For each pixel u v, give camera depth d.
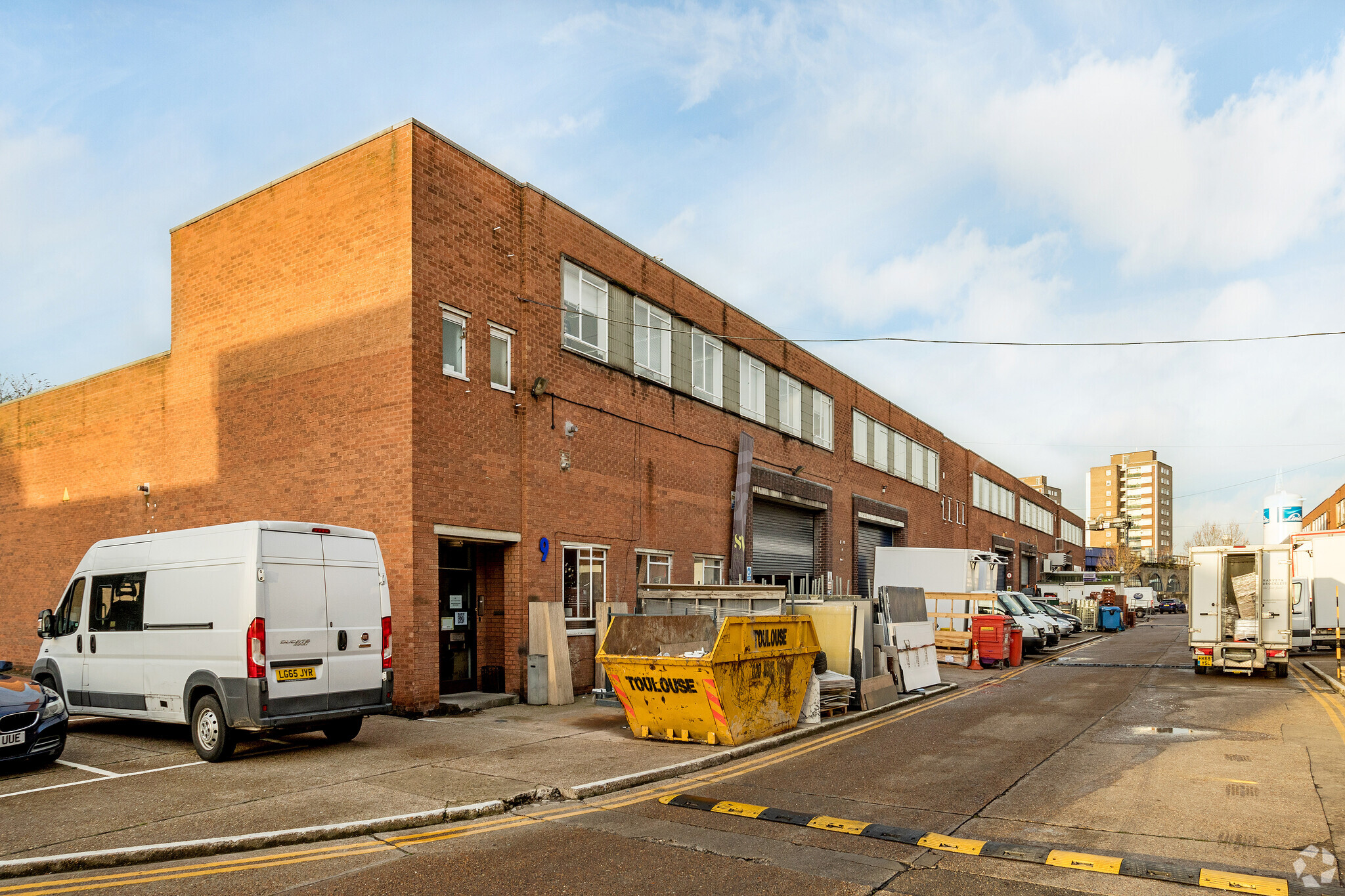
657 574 19.12
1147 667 21.62
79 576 11.94
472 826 7.30
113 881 5.94
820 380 28.55
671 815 7.62
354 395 14.07
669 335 20.22
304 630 9.93
